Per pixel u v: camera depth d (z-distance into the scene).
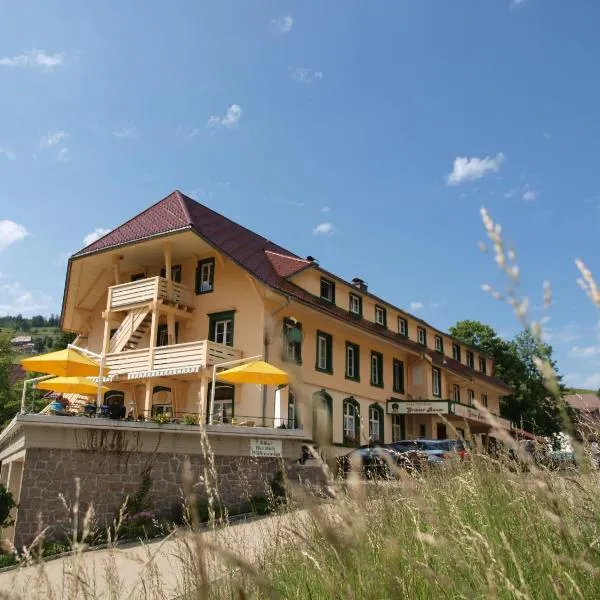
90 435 12.49
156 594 4.02
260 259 26.39
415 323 36.44
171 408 23.75
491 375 45.72
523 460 2.20
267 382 18.39
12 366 41.47
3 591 2.78
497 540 2.89
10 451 15.47
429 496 4.24
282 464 2.47
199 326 25.16
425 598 2.47
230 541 4.75
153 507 12.55
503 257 1.54
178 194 27.59
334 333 27.73
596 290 1.47
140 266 27.86
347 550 1.62
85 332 30.09
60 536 11.77
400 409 30.34
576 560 2.03
